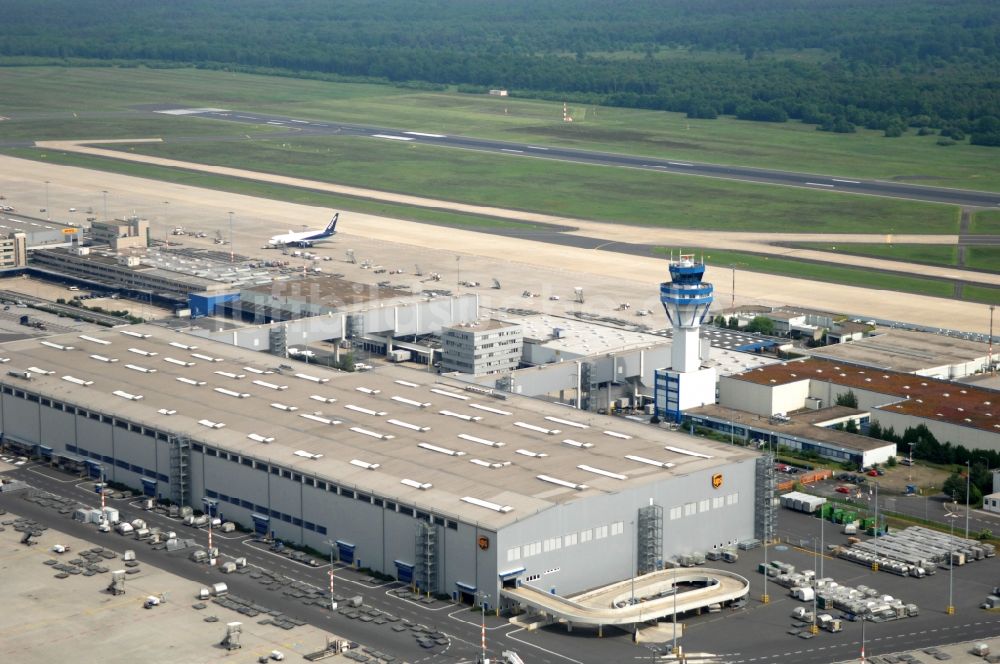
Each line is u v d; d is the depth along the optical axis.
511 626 190.75
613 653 182.62
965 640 186.25
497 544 193.38
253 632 186.88
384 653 181.00
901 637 187.12
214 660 178.12
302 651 181.00
